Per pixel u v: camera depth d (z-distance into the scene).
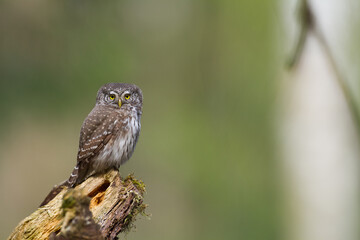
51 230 6.88
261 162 14.95
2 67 14.93
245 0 14.79
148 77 17.16
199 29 16.91
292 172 14.34
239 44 15.20
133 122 9.23
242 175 15.25
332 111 13.26
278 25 13.07
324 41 8.61
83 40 15.30
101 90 9.41
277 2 13.06
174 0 17.28
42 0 15.03
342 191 13.84
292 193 14.45
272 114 14.55
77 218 6.08
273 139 14.69
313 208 14.15
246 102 15.12
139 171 17.23
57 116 15.52
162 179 16.86
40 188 17.80
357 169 13.55
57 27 15.18
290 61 8.77
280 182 14.66
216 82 16.39
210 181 15.88
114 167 9.01
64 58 15.24
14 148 16.42
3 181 17.53
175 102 17.33
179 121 16.94
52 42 15.19
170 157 16.81
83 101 15.40
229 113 15.56
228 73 15.57
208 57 16.80
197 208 16.19
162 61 17.34
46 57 15.22
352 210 13.94
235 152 15.34
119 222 7.11
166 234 16.83
